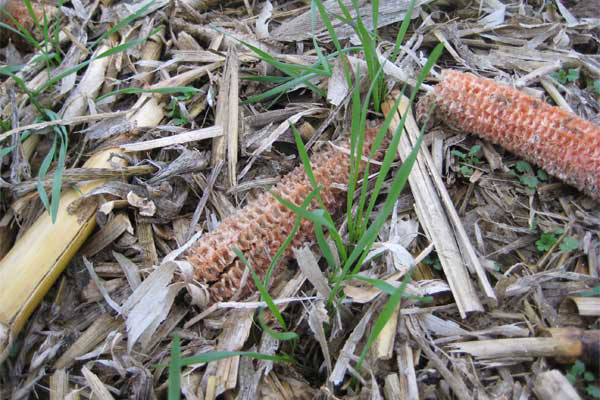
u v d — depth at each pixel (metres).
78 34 0.34
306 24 0.33
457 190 0.27
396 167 0.27
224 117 0.28
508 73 0.31
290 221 0.24
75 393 0.21
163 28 0.33
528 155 0.26
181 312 0.24
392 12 0.33
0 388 0.22
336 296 0.23
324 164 0.26
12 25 0.34
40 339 0.23
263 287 0.20
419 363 0.22
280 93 0.30
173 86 0.30
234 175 0.27
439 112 0.27
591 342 0.21
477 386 0.21
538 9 0.35
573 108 0.30
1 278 0.23
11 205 0.25
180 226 0.26
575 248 0.25
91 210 0.25
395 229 0.25
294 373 0.22
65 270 0.25
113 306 0.23
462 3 0.34
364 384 0.21
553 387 0.20
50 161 0.25
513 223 0.26
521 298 0.23
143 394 0.21
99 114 0.28
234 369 0.22
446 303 0.24
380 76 0.28
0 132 0.28
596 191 0.25
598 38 0.33
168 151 0.28
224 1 0.36
